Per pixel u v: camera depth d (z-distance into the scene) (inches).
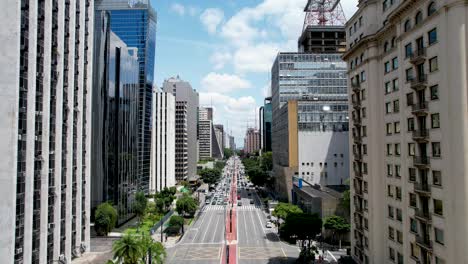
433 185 1464.1
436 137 1451.8
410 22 1643.7
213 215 4591.5
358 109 2236.7
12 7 1414.9
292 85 6176.2
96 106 3508.9
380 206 2012.8
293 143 5064.0
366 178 2135.8
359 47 2190.0
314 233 2625.5
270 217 4264.3
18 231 1469.0
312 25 6638.8
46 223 1688.0
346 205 3233.3
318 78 6190.9
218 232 3639.3
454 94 1326.3
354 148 2332.7
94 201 3452.3
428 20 1475.1
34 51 1556.3
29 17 1546.5
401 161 1755.7
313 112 5098.4
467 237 1299.2
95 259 2096.5
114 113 3764.8
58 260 1801.2
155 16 6934.1
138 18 6579.7
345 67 6220.5
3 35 1406.3
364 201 2196.1
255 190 7062.0
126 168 4050.2
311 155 5049.2
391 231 1916.8
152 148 6235.2
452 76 1332.4
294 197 4744.1
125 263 1779.0
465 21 1306.6
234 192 6781.5
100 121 3516.2
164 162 6294.3
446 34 1358.3
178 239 3314.5
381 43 2007.9
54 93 1806.1
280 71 6210.6
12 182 1396.4
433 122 1481.3
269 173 6963.6
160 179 6235.2
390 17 1770.4
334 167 5044.3
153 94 6348.4
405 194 1695.4
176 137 7642.7
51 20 1728.6
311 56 6220.5
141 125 5324.8
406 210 1686.8
